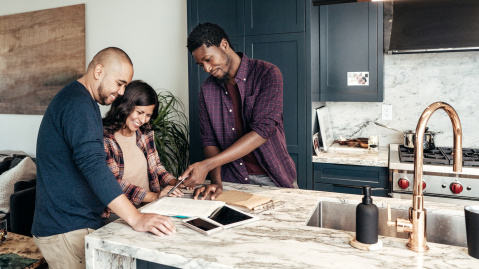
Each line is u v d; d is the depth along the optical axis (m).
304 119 2.80
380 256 1.08
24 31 4.30
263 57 2.88
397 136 3.22
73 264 1.57
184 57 3.58
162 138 3.23
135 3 3.75
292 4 2.76
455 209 1.46
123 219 1.36
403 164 2.53
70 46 4.07
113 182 1.40
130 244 1.19
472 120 2.98
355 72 2.98
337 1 2.85
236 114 2.13
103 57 1.54
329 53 3.04
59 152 1.48
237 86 2.07
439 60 3.02
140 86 1.90
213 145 2.25
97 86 1.55
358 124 3.34
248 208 1.52
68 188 1.51
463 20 2.66
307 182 2.84
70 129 1.42
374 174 2.70
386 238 1.23
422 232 1.11
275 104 1.91
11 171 3.39
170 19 3.61
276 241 1.20
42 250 1.58
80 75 4.04
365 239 1.13
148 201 1.90
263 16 2.85
